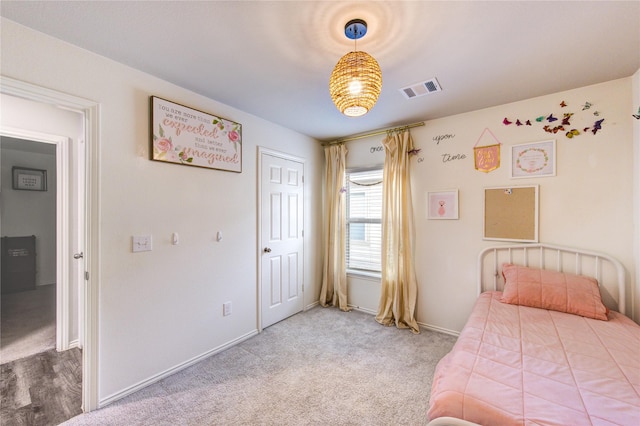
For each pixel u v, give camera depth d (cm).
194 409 173
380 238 338
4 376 206
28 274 430
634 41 157
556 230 228
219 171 247
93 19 141
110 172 180
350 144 359
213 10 134
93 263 172
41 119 228
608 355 136
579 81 207
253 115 279
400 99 237
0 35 141
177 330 215
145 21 143
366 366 220
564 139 224
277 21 142
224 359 233
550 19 139
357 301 351
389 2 128
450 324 279
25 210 439
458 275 274
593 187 214
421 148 296
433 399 115
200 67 189
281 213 315
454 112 269
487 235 258
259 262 285
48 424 161
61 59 160
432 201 288
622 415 94
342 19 140
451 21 140
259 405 177
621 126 204
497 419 97
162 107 203
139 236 194
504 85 212
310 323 308
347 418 165
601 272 211
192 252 226
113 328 181
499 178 252
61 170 240
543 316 187
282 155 314
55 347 247
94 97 172
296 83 211
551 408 98
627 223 202
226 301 252
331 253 368
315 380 203
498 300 221
